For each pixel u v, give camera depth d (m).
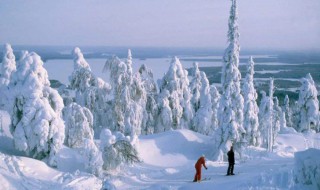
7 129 29.81
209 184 18.81
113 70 38.94
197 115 43.19
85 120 29.66
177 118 43.34
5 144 27.08
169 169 27.55
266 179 16.45
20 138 24.89
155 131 43.91
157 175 26.31
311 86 53.16
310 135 48.03
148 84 44.47
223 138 33.72
